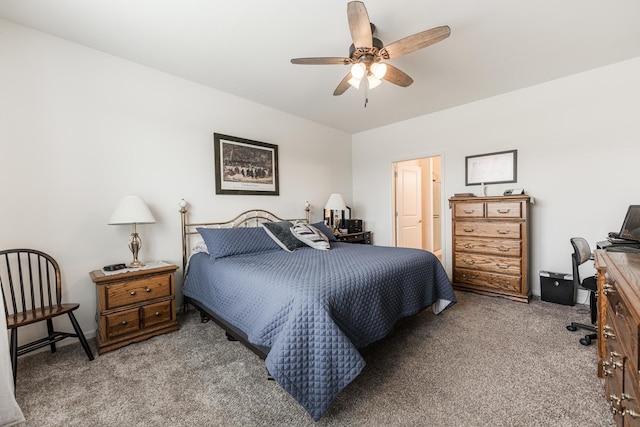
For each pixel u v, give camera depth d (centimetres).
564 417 137
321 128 459
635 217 249
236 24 205
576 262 233
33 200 210
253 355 202
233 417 141
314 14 195
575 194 301
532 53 252
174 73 283
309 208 428
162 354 204
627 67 269
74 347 217
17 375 178
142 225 267
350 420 138
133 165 261
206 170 315
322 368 135
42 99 213
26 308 206
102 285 207
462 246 352
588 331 232
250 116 357
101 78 242
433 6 188
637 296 88
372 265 204
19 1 180
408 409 145
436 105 379
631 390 93
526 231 304
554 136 311
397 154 454
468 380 169
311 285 158
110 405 150
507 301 311
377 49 191
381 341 220
